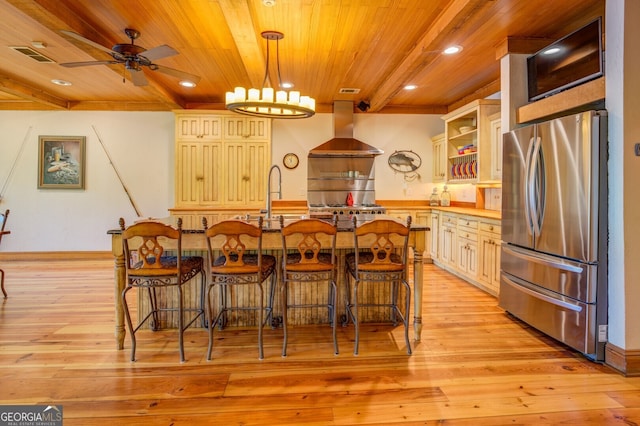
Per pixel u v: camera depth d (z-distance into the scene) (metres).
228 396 2.13
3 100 5.92
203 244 2.87
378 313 3.34
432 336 3.01
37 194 6.05
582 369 2.46
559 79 3.01
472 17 2.80
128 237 2.52
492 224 4.00
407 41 3.56
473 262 4.46
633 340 2.40
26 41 3.67
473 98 5.46
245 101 3.01
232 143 5.77
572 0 2.79
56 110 6.02
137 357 2.61
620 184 2.39
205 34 3.44
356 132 6.27
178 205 5.75
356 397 2.13
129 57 3.02
